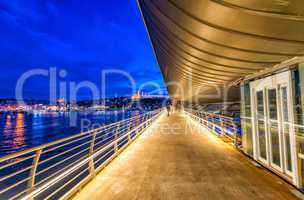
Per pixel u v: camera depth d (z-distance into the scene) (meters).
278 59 3.98
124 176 4.57
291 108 3.81
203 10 3.32
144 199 3.45
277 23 2.85
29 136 42.16
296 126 3.70
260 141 5.47
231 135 9.08
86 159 4.34
